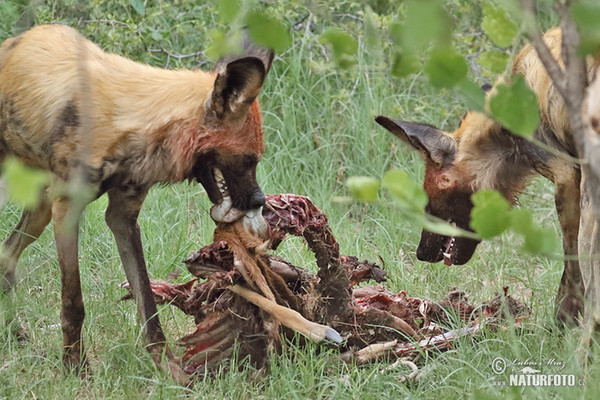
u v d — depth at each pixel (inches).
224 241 304.0
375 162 514.9
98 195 306.7
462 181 373.4
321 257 318.0
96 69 301.6
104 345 338.6
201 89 301.6
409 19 139.8
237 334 310.7
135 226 324.5
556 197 348.2
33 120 304.7
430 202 383.2
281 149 512.4
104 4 521.0
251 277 303.1
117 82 301.6
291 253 415.2
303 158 515.2
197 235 445.1
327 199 486.6
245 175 305.9
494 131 362.0
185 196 467.8
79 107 295.9
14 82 310.2
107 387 303.0
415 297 385.4
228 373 304.7
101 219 435.2
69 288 310.0
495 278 418.9
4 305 346.9
